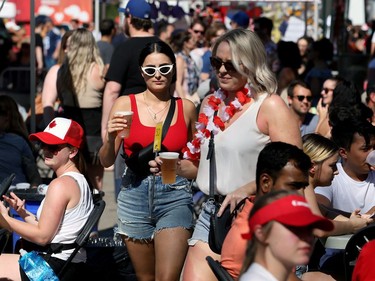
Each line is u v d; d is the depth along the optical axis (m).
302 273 9.70
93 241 11.14
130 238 10.55
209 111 9.63
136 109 10.66
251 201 8.55
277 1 24.42
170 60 10.62
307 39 26.38
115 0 36.47
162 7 28.38
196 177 10.16
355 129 10.73
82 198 10.23
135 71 14.27
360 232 9.16
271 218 5.98
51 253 10.06
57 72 16.53
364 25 43.88
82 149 15.88
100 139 16.00
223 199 9.40
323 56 21.23
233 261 8.43
